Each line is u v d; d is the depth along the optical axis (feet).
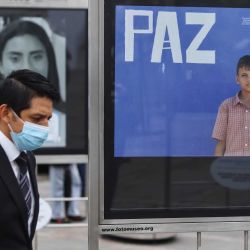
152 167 29.73
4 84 23.31
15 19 57.72
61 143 57.52
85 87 58.34
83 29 58.49
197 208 30.04
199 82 29.96
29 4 57.47
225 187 30.25
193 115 30.04
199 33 29.84
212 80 30.09
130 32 29.27
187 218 29.91
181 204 29.89
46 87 23.36
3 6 57.21
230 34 30.04
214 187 30.19
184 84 29.86
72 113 57.82
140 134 29.60
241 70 30.17
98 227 28.99
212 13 29.86
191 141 30.04
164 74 29.71
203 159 30.14
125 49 29.27
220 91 30.14
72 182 69.92
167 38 29.66
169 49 29.71
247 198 30.37
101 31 28.84
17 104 23.12
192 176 30.04
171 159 29.91
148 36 29.45
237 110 30.17
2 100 23.24
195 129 30.09
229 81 30.14
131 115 29.50
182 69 29.84
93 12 28.73
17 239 22.54
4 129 23.45
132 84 29.45
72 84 58.18
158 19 29.50
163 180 29.81
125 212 29.35
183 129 29.99
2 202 22.22
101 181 28.89
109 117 29.32
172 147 29.91
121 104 29.40
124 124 29.45
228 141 30.25
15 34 57.82
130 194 29.50
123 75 29.32
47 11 57.88
